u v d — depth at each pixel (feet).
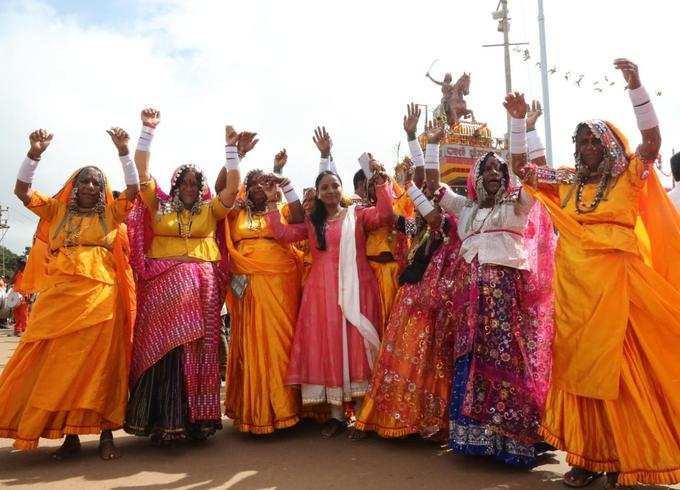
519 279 14.44
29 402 14.39
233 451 15.58
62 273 14.97
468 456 14.75
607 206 12.75
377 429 16.05
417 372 15.64
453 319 15.48
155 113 16.84
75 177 16.05
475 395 13.71
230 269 18.04
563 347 12.80
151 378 15.56
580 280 12.57
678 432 11.76
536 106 16.16
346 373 16.62
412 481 12.88
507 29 59.11
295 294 17.98
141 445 16.46
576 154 13.50
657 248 13.25
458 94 60.44
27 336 14.76
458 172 57.31
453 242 16.11
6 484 13.06
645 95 12.50
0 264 199.82
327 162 19.33
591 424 12.47
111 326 15.26
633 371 12.07
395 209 19.88
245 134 17.06
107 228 15.94
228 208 16.75
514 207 14.57
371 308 17.13
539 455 14.85
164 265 16.05
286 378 16.69
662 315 12.05
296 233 17.69
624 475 11.70
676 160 16.28
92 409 14.56
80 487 12.78
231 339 18.22
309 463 14.32
